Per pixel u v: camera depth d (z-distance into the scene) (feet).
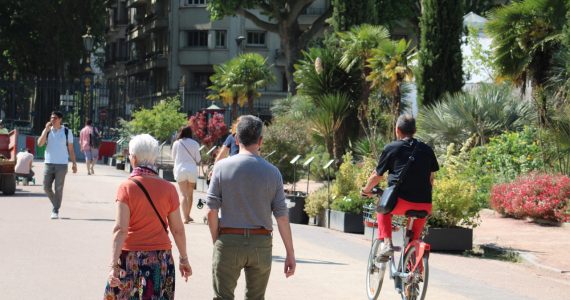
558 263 62.23
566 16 102.78
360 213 81.46
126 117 218.79
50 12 272.51
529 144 105.09
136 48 380.58
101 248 59.98
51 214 79.51
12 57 286.87
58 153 77.41
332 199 86.43
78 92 220.23
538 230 81.25
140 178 29.73
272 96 313.94
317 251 64.49
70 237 65.10
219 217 31.27
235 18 317.42
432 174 43.52
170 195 29.99
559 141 97.09
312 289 47.88
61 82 220.64
